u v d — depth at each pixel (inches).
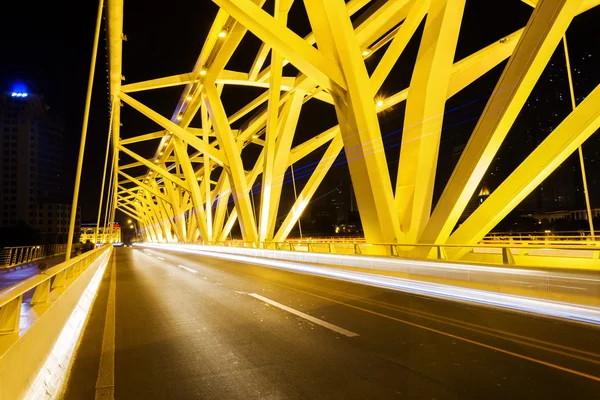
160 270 864.9
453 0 597.9
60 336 228.7
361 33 911.7
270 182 1099.9
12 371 135.8
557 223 3373.5
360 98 636.1
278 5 895.7
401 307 380.8
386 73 764.0
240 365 219.1
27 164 4040.4
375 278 583.5
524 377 195.5
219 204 1967.3
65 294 274.2
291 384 190.5
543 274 354.0
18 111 4050.2
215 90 1263.5
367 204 644.7
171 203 2967.5
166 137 2153.1
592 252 625.9
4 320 160.9
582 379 192.1
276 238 1181.1
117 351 251.6
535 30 446.6
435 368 209.5
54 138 4468.5
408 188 661.3
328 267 723.4
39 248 1649.9
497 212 514.3
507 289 385.1
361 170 639.1
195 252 1897.1
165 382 196.9
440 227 572.7
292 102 1183.6
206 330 300.4
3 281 860.6
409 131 657.6
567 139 452.1
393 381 192.2
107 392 185.6
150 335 290.2
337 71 636.1
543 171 473.4
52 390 173.8
